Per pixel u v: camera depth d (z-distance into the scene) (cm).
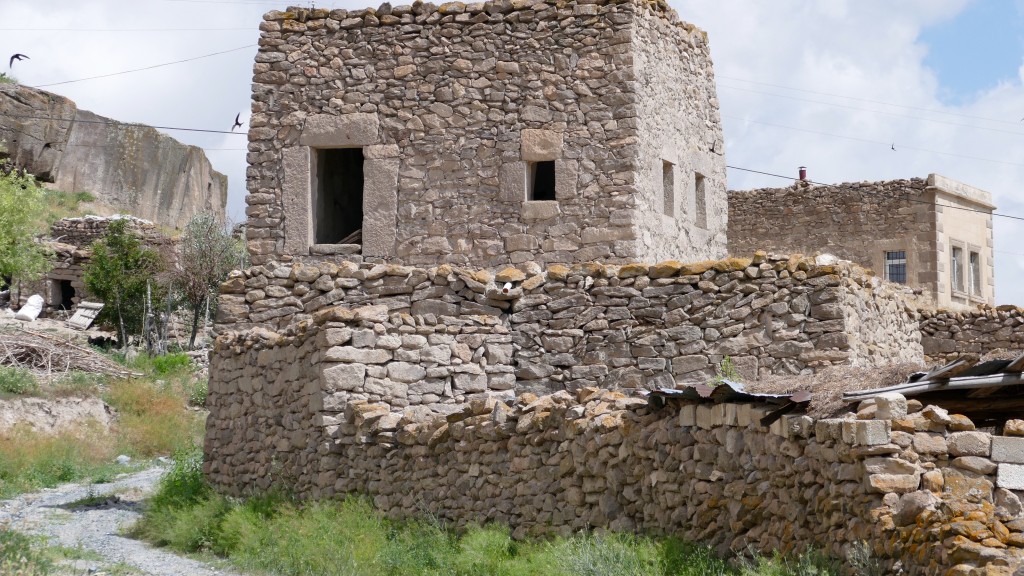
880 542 695
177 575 1170
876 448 712
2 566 1068
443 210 1678
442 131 1686
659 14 1748
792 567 771
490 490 1164
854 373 936
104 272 3922
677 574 869
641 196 1631
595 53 1642
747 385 979
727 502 891
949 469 698
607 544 946
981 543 636
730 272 1385
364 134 1708
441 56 1695
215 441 1684
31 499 1834
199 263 3938
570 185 1636
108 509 1709
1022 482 676
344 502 1291
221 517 1404
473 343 1409
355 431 1325
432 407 1373
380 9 1720
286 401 1465
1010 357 827
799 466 805
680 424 962
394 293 1533
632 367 1403
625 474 1016
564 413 1088
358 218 1970
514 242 1648
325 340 1338
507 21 1678
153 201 6475
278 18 1748
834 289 1341
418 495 1247
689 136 1850
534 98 1659
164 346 3669
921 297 2647
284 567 1179
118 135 6394
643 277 1421
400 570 1106
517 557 1054
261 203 1739
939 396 829
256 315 1617
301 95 1734
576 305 1437
